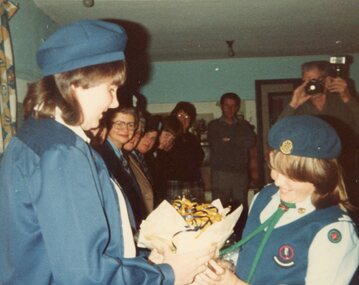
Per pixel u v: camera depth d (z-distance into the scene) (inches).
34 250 41.2
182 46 211.3
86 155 42.9
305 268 48.0
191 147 188.1
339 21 171.5
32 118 44.6
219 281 49.4
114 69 44.4
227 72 261.4
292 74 261.3
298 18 163.8
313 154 47.1
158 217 49.4
